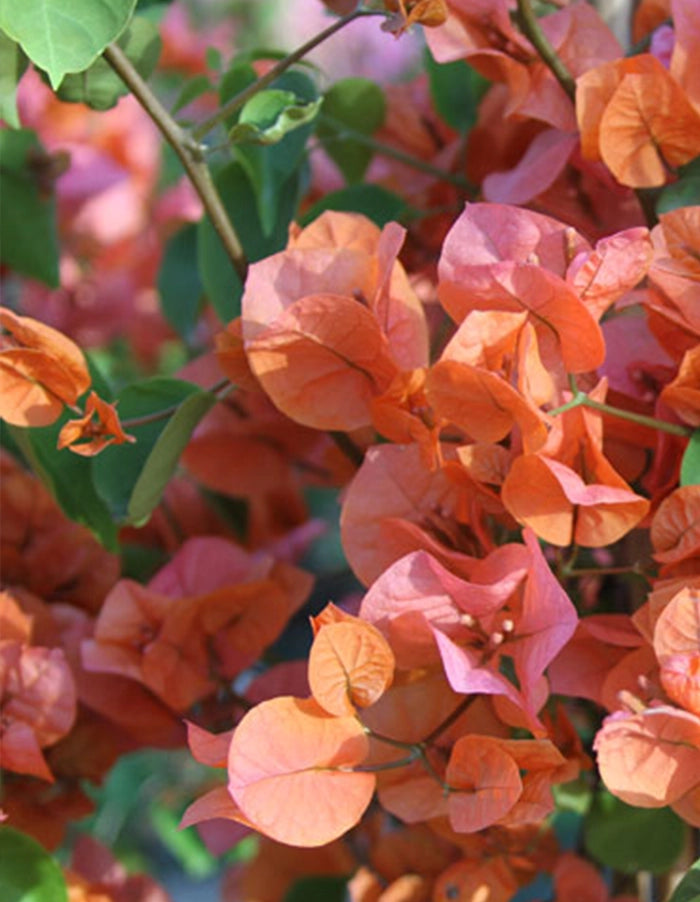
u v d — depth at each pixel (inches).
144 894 35.6
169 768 52.8
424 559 29.4
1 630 32.0
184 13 72.5
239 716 33.5
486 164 35.1
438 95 35.7
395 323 30.0
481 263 29.5
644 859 32.4
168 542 37.1
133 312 50.0
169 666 32.8
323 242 31.0
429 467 29.7
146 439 32.4
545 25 32.0
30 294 48.4
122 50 32.8
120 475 32.3
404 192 36.4
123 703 33.3
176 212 49.7
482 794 28.9
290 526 38.3
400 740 29.9
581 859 32.7
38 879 31.2
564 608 28.5
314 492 45.9
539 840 32.7
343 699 28.8
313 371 30.2
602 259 28.8
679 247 29.5
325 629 28.3
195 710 33.6
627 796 28.1
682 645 28.2
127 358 55.6
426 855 33.0
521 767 29.1
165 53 59.0
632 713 28.3
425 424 29.8
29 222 36.8
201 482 35.7
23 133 36.4
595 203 33.0
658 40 31.9
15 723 31.1
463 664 28.7
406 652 29.5
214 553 33.6
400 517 30.4
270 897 37.6
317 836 28.5
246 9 89.7
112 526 32.6
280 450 34.9
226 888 40.7
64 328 49.3
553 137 32.4
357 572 30.3
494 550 29.8
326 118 35.9
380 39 88.1
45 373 30.3
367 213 34.9
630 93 30.3
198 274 39.1
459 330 28.7
